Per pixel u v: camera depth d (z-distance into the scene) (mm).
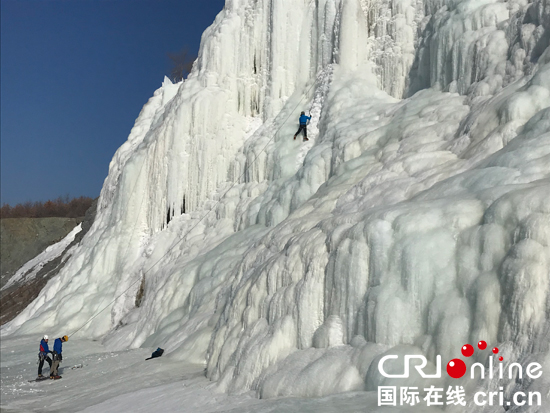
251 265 14164
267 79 22875
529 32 12867
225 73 23531
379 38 19656
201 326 15500
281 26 22438
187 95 23859
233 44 23672
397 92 18531
